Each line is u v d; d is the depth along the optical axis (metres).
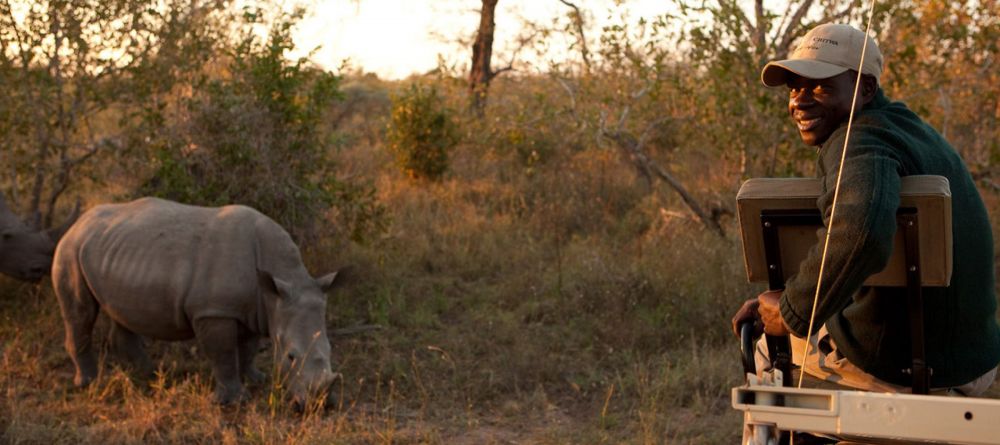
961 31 8.62
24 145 8.87
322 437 5.42
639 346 7.32
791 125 8.80
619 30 9.34
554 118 10.30
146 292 6.23
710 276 8.21
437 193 12.38
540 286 8.59
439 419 6.08
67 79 8.55
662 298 8.01
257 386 6.65
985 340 2.85
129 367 6.75
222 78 8.63
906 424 2.10
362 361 7.04
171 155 8.01
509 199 12.03
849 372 2.95
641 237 10.09
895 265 2.64
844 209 2.42
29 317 7.58
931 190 2.49
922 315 2.63
